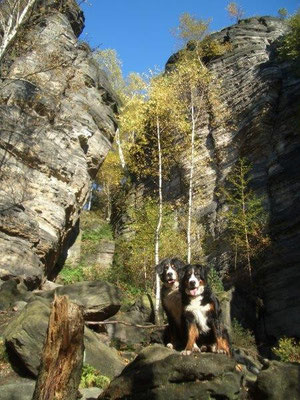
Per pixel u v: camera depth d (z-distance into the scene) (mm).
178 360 4809
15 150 14422
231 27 31406
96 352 7250
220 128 24578
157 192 25453
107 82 20672
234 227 18234
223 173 22750
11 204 13164
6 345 6641
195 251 19938
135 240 19359
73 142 16812
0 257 12000
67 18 20125
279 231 17250
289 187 18500
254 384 5246
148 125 21562
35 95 15805
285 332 14328
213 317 5051
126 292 17281
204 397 4641
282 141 20734
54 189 14906
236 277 17594
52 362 4059
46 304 7727
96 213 27891
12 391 5691
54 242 14055
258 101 23672
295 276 15359
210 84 26375
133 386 4977
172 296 5605
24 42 15234
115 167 28281
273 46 28516
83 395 5762
